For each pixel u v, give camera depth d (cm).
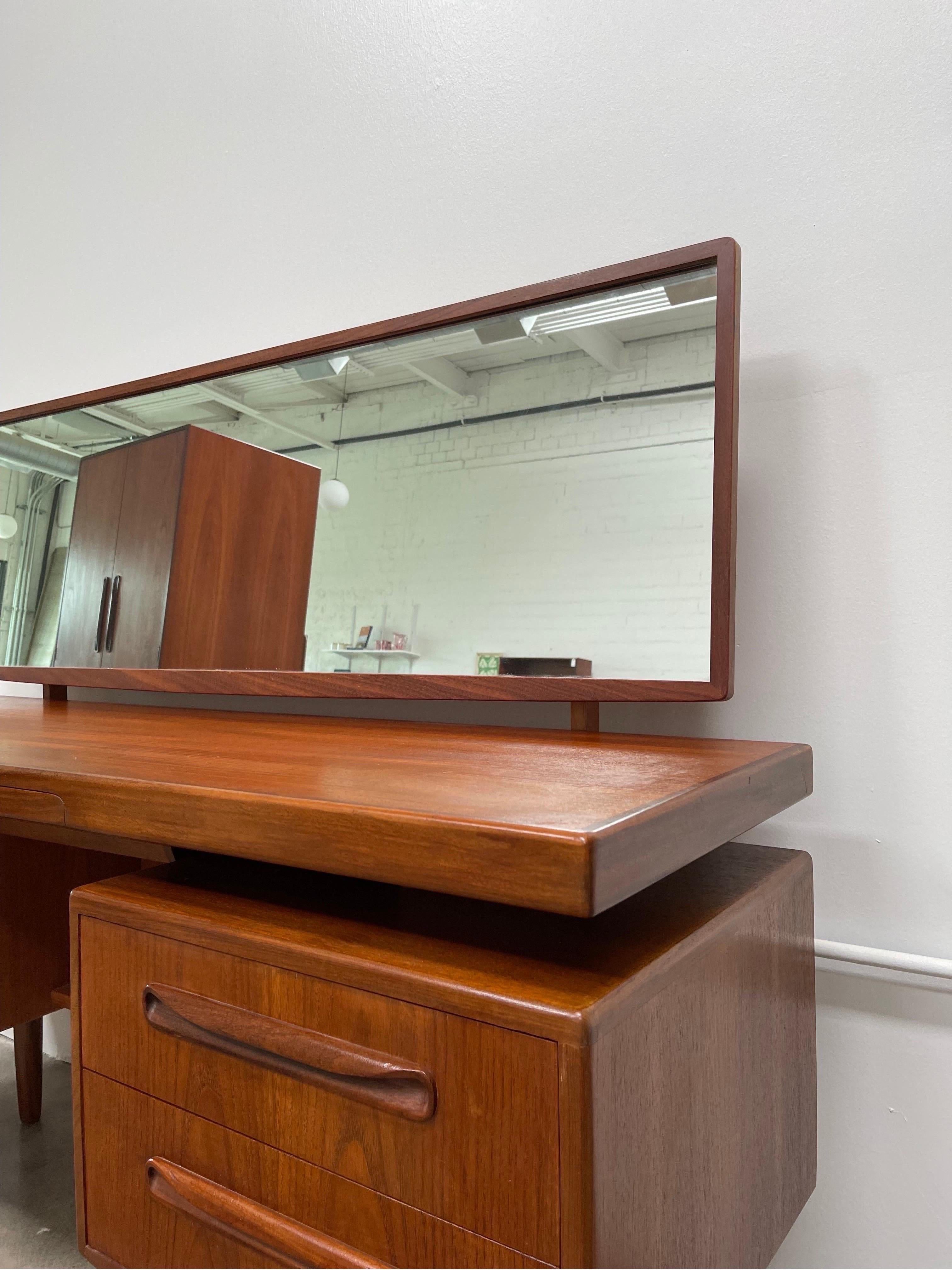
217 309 161
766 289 106
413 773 67
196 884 72
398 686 116
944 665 93
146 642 145
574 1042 47
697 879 78
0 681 169
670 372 101
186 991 63
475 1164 50
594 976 52
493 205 130
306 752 81
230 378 142
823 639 100
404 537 120
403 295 138
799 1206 83
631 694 99
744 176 109
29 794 71
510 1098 49
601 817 48
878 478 98
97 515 157
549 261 124
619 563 102
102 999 69
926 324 96
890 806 95
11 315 194
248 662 132
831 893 98
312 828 54
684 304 101
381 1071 53
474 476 115
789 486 103
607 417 105
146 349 171
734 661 95
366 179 144
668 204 114
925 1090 92
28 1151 138
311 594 127
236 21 163
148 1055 66
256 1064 60
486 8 133
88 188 183
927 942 93
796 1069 83
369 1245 54
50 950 130
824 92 104
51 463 166
